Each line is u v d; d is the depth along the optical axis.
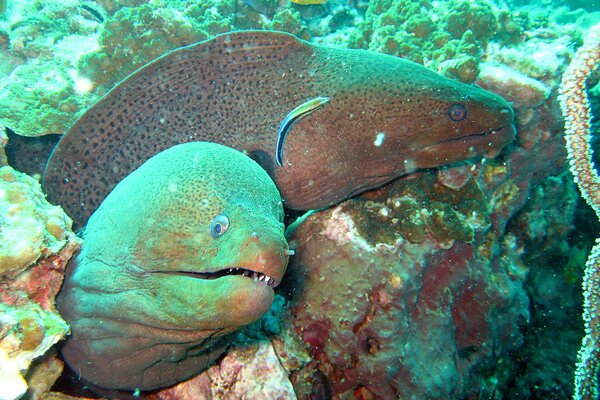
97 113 0.40
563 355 0.63
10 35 0.59
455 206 0.46
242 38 0.42
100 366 0.29
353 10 0.83
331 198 0.44
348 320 0.42
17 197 0.26
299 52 0.43
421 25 0.60
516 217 0.60
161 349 0.27
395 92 0.40
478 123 0.39
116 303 0.25
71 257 0.29
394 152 0.42
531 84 0.49
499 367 0.58
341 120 0.41
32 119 0.49
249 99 0.43
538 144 0.52
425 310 0.46
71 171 0.41
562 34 0.59
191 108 0.42
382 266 0.43
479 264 0.48
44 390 0.29
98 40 0.56
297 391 0.44
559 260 0.69
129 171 0.42
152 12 0.56
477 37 0.58
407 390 0.42
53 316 0.26
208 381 0.38
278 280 0.23
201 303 0.22
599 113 0.66
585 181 0.37
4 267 0.23
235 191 0.25
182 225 0.23
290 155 0.42
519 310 0.55
